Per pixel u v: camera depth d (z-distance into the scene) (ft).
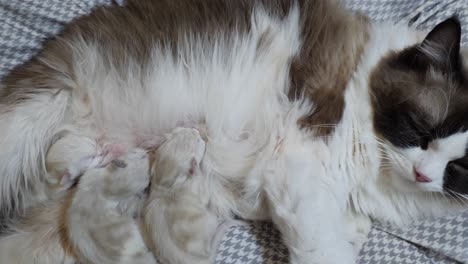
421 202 1.83
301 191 1.66
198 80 1.79
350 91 1.76
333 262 1.68
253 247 1.87
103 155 1.86
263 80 1.79
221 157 1.80
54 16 2.14
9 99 1.78
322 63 1.78
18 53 2.11
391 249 1.86
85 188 1.78
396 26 1.96
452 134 1.60
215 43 1.81
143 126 1.85
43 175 1.83
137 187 1.82
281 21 1.84
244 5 1.85
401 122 1.66
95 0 2.16
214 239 1.80
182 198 1.76
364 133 1.73
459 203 1.79
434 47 1.68
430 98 1.64
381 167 1.76
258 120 1.77
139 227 1.82
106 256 1.73
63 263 1.82
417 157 1.64
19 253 1.79
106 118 1.81
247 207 1.84
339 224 1.75
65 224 1.79
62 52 1.81
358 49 1.83
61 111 1.79
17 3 2.13
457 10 2.16
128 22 1.84
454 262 1.82
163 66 1.78
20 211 1.87
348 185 1.80
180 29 1.82
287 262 1.82
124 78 1.78
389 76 1.73
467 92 1.64
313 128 1.73
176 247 1.72
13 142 1.75
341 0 1.97
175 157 1.78
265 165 1.72
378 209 1.85
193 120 1.85
